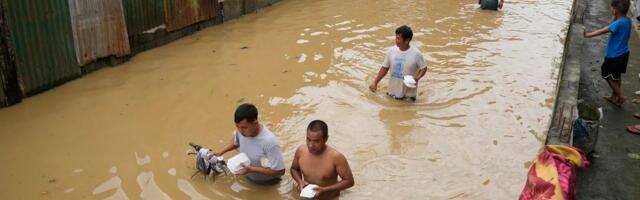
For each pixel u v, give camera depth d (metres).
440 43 10.03
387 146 5.98
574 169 4.71
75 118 6.51
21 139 5.95
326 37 10.21
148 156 5.64
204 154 5.09
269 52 9.18
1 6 6.39
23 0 6.68
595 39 10.95
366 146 5.97
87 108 6.80
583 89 8.27
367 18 11.84
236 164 4.66
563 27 11.52
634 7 12.66
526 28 11.35
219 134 6.15
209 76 7.97
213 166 5.09
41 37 7.05
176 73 8.09
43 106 6.83
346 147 5.94
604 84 8.49
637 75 8.87
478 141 6.14
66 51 7.47
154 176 5.26
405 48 6.84
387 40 10.10
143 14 8.80
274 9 12.44
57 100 7.03
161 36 9.38
